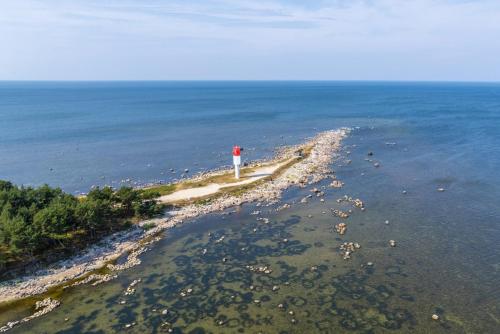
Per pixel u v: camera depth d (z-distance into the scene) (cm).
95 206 5081
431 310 3547
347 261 4459
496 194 6712
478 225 5431
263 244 4956
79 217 4888
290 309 3578
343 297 3756
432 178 7731
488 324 3353
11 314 3566
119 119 18212
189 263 4509
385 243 4909
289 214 5950
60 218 4694
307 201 6494
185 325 3384
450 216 5769
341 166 8738
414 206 6197
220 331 3300
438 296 3762
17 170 9288
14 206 5094
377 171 8288
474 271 4219
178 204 6400
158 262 4547
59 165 9744
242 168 8750
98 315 3544
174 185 7544
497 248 4747
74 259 4578
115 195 5869
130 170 9294
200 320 3450
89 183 8319
